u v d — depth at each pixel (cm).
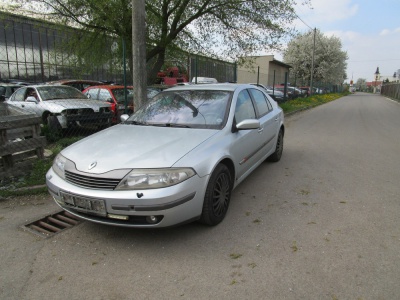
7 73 2161
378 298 242
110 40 1232
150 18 1116
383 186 491
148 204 290
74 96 942
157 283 264
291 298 243
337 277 267
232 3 1155
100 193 298
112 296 249
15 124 488
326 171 573
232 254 303
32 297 249
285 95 2105
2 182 479
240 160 412
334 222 367
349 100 3672
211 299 244
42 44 2230
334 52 5106
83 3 1038
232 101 433
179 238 333
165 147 333
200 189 319
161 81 1947
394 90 4291
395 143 858
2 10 1048
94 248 318
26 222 375
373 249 309
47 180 349
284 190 473
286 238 331
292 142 866
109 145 349
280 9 1207
